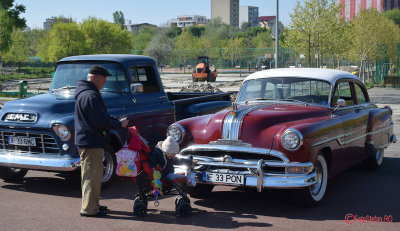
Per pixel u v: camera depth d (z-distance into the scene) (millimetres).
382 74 42875
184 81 45125
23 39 64875
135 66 7355
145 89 7566
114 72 7137
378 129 7535
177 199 5230
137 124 7148
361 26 37375
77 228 4777
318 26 29000
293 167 5160
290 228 4816
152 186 5078
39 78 54094
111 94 6945
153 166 5047
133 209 5160
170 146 5035
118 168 4969
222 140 5461
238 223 4984
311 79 6641
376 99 23109
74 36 58062
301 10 29406
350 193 6363
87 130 5094
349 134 6469
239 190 6562
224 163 5352
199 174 5480
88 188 5164
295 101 6543
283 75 6840
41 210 5453
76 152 6215
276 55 25719
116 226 4855
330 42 29375
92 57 7352
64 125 6090
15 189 6523
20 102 6566
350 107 6883
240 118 5551
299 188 5195
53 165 6098
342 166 6406
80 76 7152
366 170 7941
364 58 37500
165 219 5121
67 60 7312
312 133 5371
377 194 6312
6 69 69688
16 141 6414
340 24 29953
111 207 5594
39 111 6301
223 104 9062
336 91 6645
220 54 84312
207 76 42688
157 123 7590
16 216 5199
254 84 6953
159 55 80188
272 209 5562
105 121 5027
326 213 5395
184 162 5574
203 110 8344
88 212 5176
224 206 5703
